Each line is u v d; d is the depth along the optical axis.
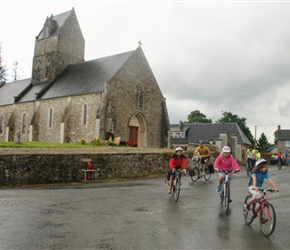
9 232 6.99
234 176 21.50
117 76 33.84
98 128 31.36
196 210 9.61
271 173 25.33
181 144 59.78
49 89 40.19
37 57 44.66
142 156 21.50
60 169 17.38
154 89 39.00
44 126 37.88
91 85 34.72
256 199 7.77
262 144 89.38
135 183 16.94
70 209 9.45
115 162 19.78
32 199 11.12
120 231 7.17
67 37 43.62
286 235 7.17
